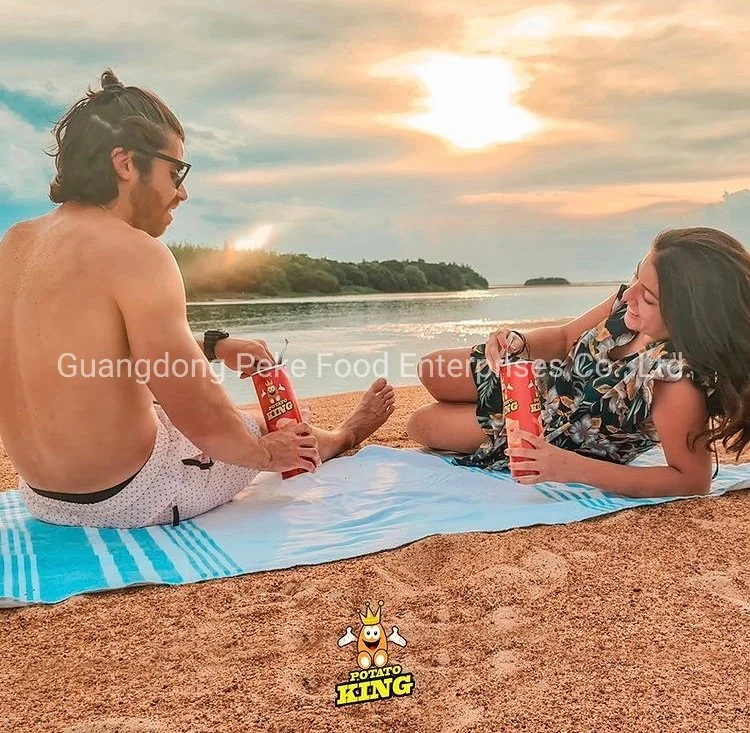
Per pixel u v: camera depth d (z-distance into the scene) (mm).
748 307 2684
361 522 2818
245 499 3111
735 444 2939
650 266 2828
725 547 2508
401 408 5395
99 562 2439
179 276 2588
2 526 2822
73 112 2607
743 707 1598
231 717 1589
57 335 2434
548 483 3195
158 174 2623
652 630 1946
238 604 2154
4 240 2637
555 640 1903
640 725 1537
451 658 1829
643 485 2977
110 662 1845
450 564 2428
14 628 2031
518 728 1534
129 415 2600
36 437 2555
